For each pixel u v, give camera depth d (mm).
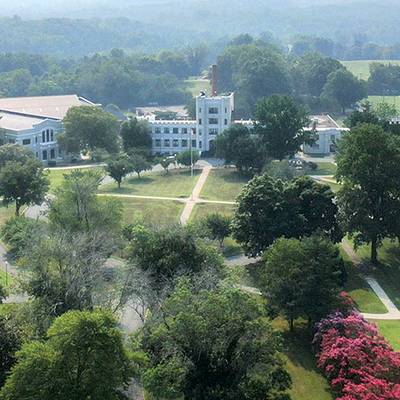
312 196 141000
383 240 158375
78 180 136250
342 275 122312
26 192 164125
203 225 146000
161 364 80812
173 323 79188
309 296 107250
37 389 65500
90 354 66938
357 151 141875
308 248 112125
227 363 81250
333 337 96625
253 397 79812
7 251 149875
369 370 86625
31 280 98188
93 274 99000
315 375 98125
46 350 67062
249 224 139000
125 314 110625
